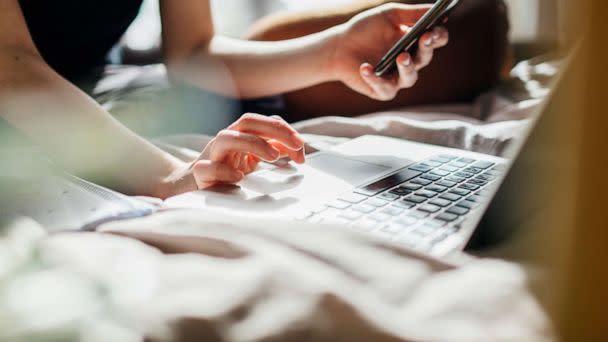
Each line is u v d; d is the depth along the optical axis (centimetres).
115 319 26
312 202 50
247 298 26
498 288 26
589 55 22
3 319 25
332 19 106
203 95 96
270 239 32
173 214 38
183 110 94
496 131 78
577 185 23
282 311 25
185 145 85
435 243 41
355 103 107
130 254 31
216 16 193
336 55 89
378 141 72
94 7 98
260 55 97
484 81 110
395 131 84
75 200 49
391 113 102
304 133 92
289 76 94
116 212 46
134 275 29
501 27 111
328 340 24
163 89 94
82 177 63
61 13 95
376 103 108
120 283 28
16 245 35
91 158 63
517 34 170
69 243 33
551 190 26
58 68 100
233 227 34
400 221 45
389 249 31
